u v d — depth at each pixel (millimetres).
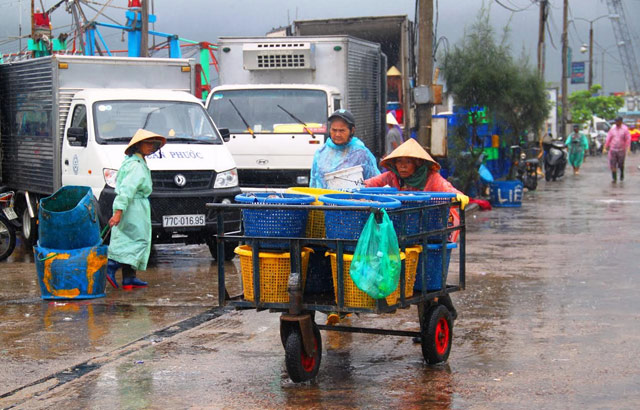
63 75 15891
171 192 14062
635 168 47500
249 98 17719
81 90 16031
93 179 14344
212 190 14383
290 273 7570
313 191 8469
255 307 7727
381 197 7816
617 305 10867
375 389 7500
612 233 18141
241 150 17156
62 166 15609
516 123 27094
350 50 18859
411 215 7574
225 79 19125
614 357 8398
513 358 8422
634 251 15516
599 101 112438
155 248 17250
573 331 9500
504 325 9844
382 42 25516
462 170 25250
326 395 7352
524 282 12539
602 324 9820
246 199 7785
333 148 10484
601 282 12484
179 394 7406
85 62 16094
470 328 9719
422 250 7738
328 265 7938
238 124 17469
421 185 8977
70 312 10812
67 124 15562
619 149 34875
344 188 10312
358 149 10477
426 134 20016
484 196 26312
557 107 54969
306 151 16891
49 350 8914
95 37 31219
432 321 8031
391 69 25688
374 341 9273
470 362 8312
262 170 17094
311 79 18734
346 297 7391
